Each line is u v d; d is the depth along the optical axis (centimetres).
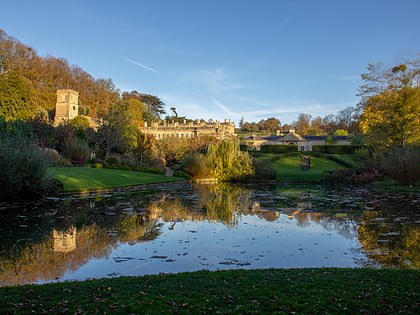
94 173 3400
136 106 10481
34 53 7812
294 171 5212
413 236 1327
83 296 641
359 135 6419
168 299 616
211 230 1430
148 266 955
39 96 7612
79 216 1672
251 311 557
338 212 1888
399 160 3262
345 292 643
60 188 2391
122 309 572
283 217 1739
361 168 4066
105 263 980
